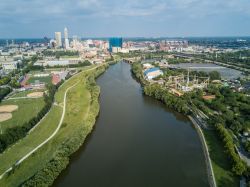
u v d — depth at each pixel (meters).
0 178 146.75
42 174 143.25
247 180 140.62
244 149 175.75
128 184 148.50
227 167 155.50
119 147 193.88
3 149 181.00
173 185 146.50
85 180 153.00
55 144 189.25
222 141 186.25
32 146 186.75
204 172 158.38
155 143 199.75
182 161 171.88
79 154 184.38
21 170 154.88
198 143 198.00
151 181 151.12
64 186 147.25
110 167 167.12
